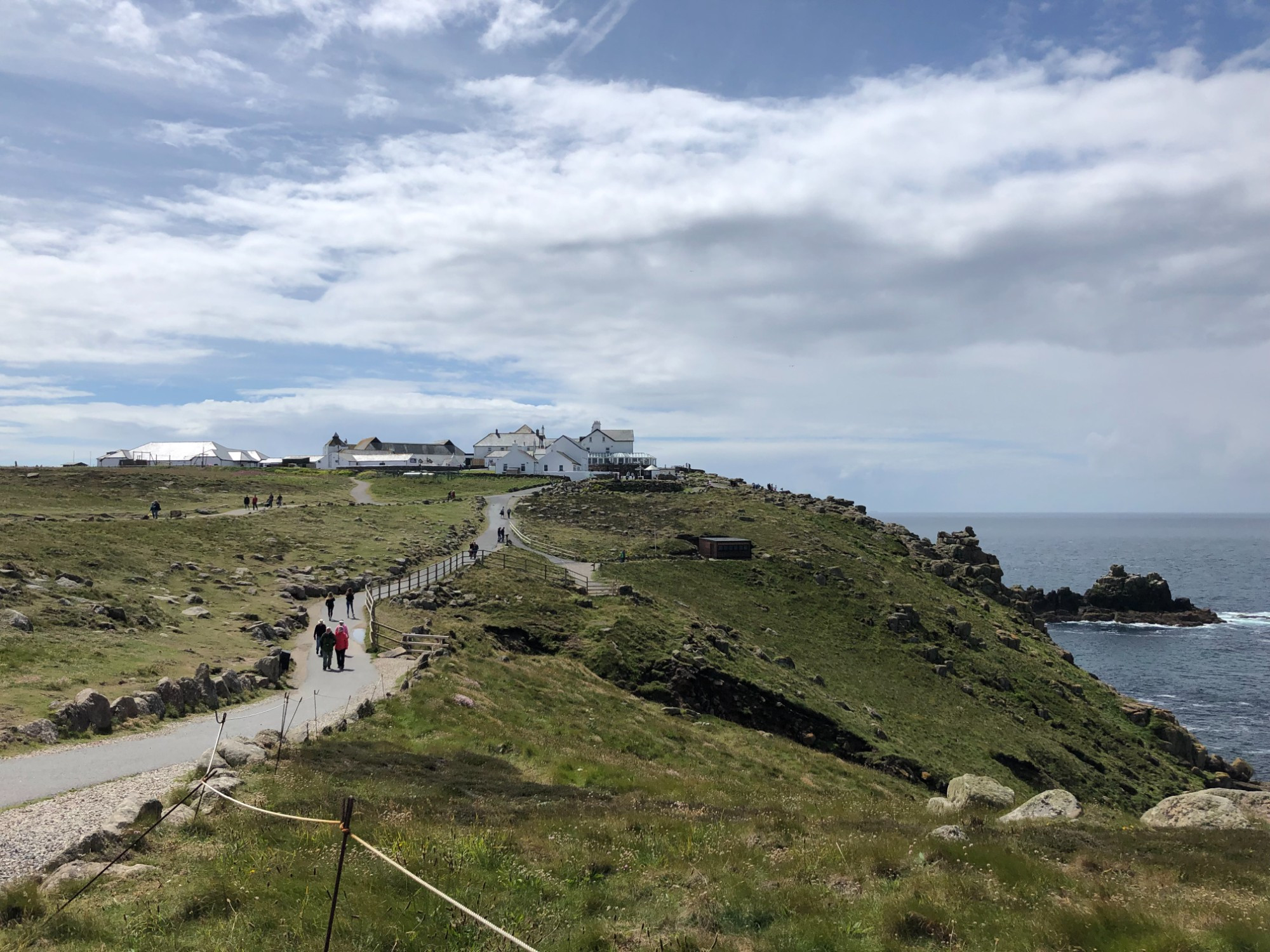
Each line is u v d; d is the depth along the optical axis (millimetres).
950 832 18188
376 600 54062
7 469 114438
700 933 12148
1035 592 152750
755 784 34781
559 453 176500
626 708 42250
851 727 50750
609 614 57781
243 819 15242
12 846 14164
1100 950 11625
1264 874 15773
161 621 37969
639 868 14883
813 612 77812
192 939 10648
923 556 114688
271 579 55562
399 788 19500
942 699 65062
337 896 10445
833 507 136625
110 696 25344
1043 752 59812
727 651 57250
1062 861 16812
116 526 59312
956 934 12133
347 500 122625
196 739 22953
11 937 10359
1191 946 11695
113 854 13430
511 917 12023
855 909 13094
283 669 35750
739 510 121688
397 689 33062
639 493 140875
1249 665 109188
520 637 51875
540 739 30141
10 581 36500
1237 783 68562
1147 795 59844
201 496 109500
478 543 91500
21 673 25969
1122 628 138750
